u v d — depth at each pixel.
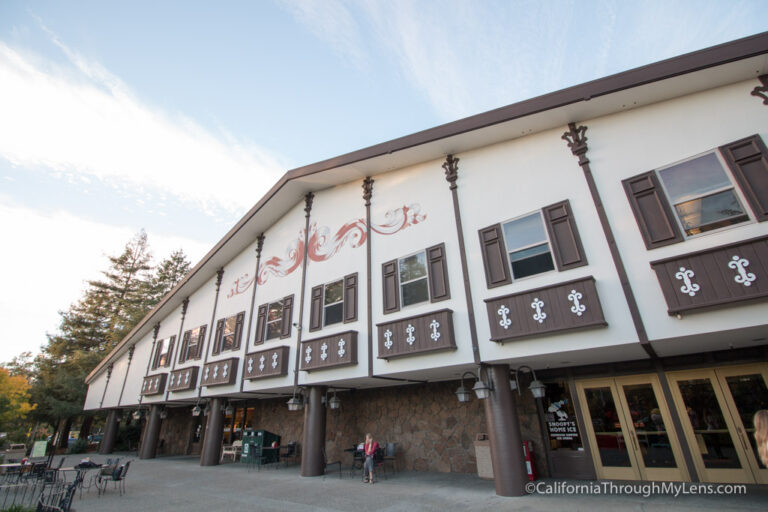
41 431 35.78
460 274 9.03
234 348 14.85
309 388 11.80
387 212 11.24
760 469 6.85
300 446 14.79
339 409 13.73
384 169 11.65
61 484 9.70
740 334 6.22
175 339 19.03
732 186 6.53
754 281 5.68
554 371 9.38
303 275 12.95
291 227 14.38
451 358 8.47
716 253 6.08
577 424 8.88
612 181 7.70
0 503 9.13
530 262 8.19
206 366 15.47
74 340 33.72
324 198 13.40
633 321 6.67
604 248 7.34
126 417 29.02
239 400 17.91
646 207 7.20
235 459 16.25
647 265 6.84
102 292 38.53
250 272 15.69
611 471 8.24
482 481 9.03
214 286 17.69
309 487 9.65
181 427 22.16
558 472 8.83
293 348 12.22
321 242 12.80
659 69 7.08
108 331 34.47
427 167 10.78
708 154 6.91
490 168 9.53
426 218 10.23
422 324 8.95
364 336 10.40
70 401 26.30
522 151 9.14
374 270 10.87
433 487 8.73
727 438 7.25
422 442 11.18
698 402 7.64
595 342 6.88
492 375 8.16
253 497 8.87
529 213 8.52
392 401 12.25
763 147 6.42
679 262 6.38
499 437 7.75
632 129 7.85
